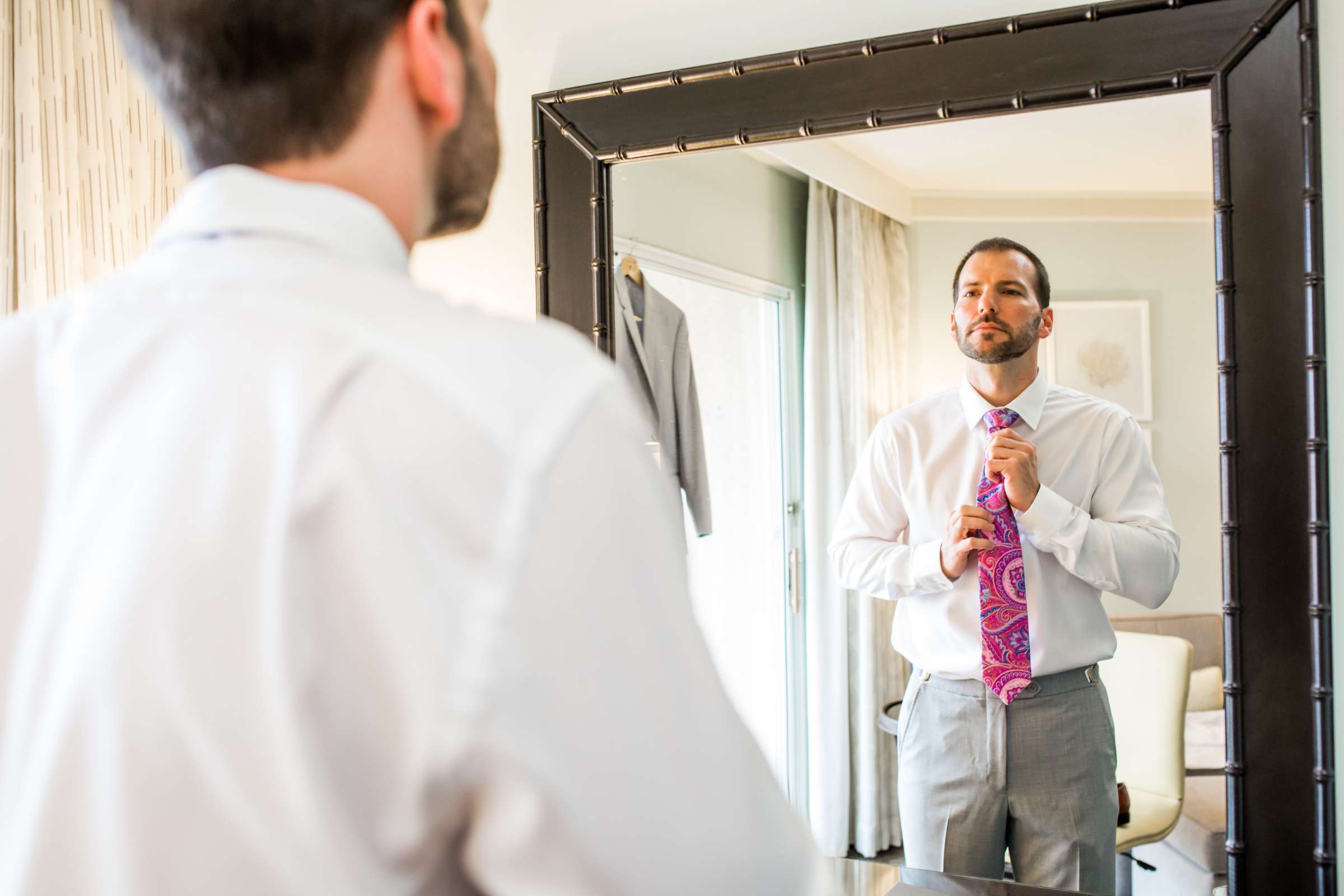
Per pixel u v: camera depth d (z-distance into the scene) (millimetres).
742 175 1457
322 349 367
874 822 1371
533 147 1570
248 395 362
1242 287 1206
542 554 346
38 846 335
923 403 1359
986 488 1323
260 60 411
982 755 1312
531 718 333
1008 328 1317
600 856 336
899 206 1370
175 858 326
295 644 336
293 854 326
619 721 349
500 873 336
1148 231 1261
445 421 354
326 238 406
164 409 366
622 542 364
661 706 360
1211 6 1222
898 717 1362
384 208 440
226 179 416
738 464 1454
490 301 1644
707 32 1487
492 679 330
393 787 336
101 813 331
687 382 1484
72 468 375
